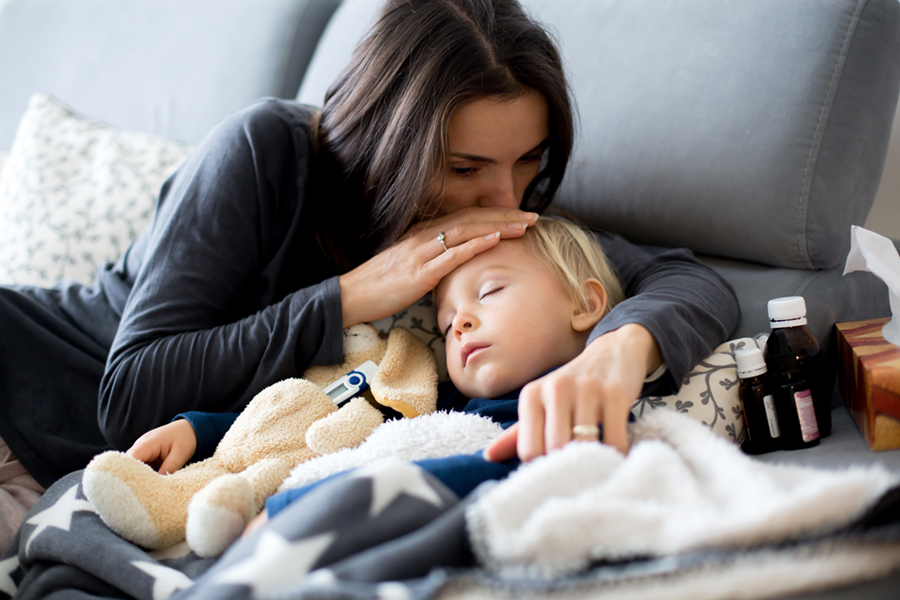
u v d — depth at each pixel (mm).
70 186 1264
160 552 624
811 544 374
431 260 824
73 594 554
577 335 833
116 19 1687
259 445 709
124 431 805
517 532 421
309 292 841
